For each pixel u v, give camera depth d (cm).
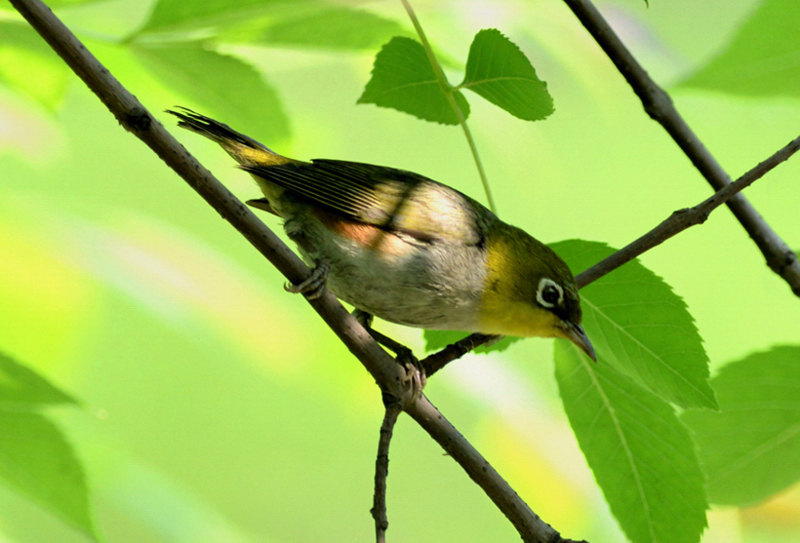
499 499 296
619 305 297
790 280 300
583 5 300
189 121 300
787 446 297
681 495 296
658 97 300
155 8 296
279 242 296
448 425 296
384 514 294
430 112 298
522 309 300
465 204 301
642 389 297
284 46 297
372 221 300
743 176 297
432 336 301
